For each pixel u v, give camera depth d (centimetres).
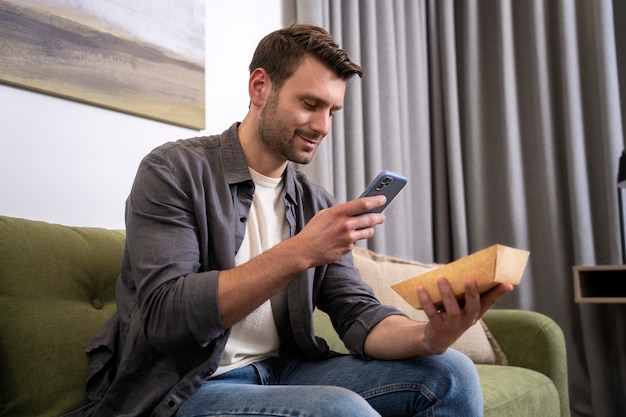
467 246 260
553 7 256
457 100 264
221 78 192
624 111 245
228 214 104
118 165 159
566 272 240
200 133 183
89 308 115
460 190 257
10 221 112
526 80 260
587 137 245
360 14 242
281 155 111
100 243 123
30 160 140
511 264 82
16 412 98
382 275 177
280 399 83
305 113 107
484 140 263
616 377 234
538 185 253
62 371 104
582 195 235
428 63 274
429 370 98
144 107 164
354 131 230
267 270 87
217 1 194
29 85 139
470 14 266
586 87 246
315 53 108
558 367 166
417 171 254
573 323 238
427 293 88
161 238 93
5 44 136
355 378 104
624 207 229
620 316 234
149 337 89
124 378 93
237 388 91
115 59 158
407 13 262
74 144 149
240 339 107
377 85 240
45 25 144
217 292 86
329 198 130
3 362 100
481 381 139
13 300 104
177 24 176
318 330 157
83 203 150
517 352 170
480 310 88
